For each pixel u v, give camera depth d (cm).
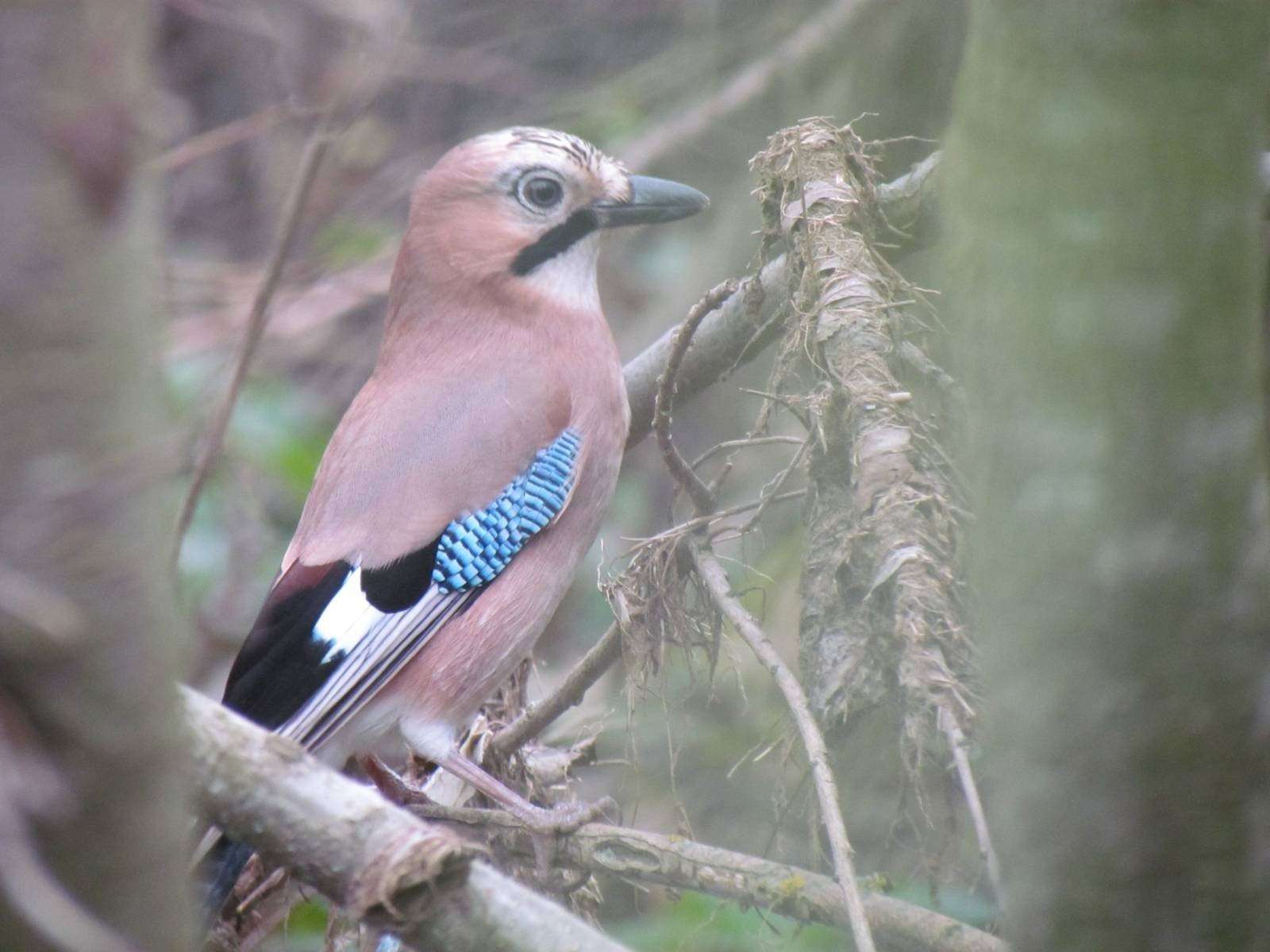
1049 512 402
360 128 1295
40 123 289
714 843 871
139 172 303
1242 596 398
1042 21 389
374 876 424
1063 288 394
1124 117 384
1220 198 386
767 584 996
